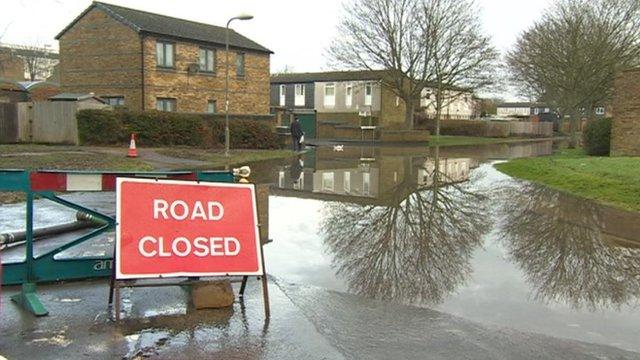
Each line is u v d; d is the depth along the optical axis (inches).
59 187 213.2
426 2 1733.5
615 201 515.5
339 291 245.6
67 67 1291.8
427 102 2417.6
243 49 1437.0
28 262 221.8
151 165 734.5
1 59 1862.7
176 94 1268.5
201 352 173.8
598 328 209.0
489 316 218.8
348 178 729.0
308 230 382.9
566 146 1624.0
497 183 682.8
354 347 182.4
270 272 273.9
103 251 284.0
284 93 2313.0
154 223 204.4
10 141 1002.1
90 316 198.5
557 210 475.5
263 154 1045.8
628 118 908.0
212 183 217.5
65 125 984.9
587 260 311.4
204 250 209.9
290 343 183.3
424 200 532.7
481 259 311.0
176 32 1262.3
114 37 1219.2
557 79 1433.3
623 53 1386.6
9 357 164.2
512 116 3476.9
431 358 175.5
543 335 199.6
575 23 1398.9
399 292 247.3
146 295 223.1
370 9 1758.1
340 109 2191.2
